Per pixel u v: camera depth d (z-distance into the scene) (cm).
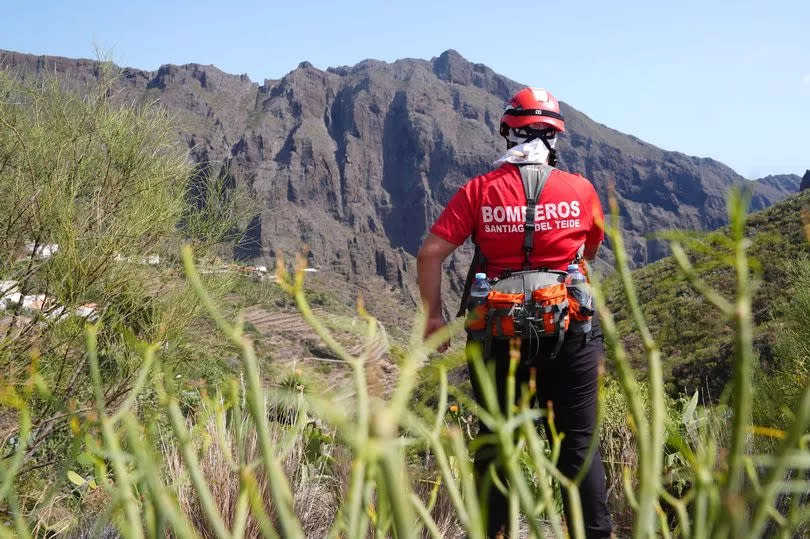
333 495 269
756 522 48
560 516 262
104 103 481
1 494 62
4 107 443
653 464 57
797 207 3073
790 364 380
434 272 279
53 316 390
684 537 59
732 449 49
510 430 59
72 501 280
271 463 55
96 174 467
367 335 52
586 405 254
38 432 339
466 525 60
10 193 418
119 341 396
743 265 49
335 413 46
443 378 59
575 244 271
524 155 279
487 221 272
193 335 435
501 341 251
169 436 254
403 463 63
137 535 59
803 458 47
